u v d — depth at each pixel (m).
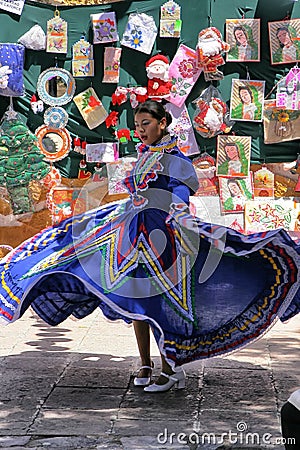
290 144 8.41
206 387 4.87
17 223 8.46
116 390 4.79
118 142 8.41
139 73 8.36
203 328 4.72
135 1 8.26
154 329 4.52
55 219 8.40
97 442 3.95
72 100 8.38
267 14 8.25
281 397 4.68
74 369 5.22
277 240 4.71
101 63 8.36
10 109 8.31
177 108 8.34
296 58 8.23
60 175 8.45
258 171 8.43
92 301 5.21
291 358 5.55
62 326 6.58
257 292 4.83
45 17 8.27
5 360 5.44
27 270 4.78
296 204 8.41
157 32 8.30
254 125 8.40
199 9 8.23
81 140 8.43
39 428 4.13
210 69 8.18
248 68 8.31
